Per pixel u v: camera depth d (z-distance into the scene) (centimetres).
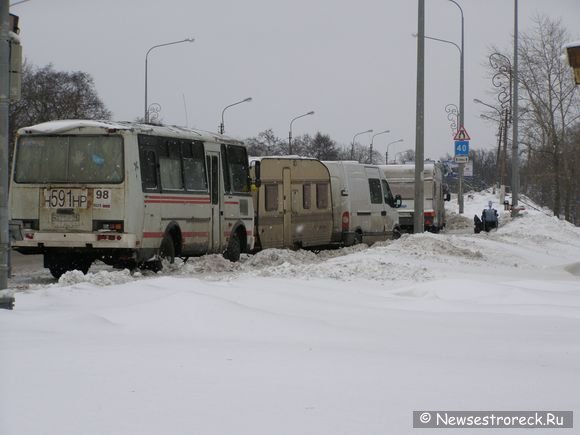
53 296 1272
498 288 1416
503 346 901
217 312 1027
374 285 1605
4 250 1154
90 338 900
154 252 1959
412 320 1116
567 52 1877
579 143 5781
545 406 617
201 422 566
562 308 1237
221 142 2309
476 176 13388
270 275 1723
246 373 714
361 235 3105
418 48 2792
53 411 590
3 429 551
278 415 583
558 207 5641
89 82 8669
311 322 1031
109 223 1875
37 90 8038
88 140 1891
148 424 561
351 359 786
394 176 4366
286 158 2670
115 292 1305
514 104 4619
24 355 787
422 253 2208
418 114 2792
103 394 636
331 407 605
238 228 2416
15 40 1180
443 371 735
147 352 808
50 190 1898
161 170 2002
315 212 2812
